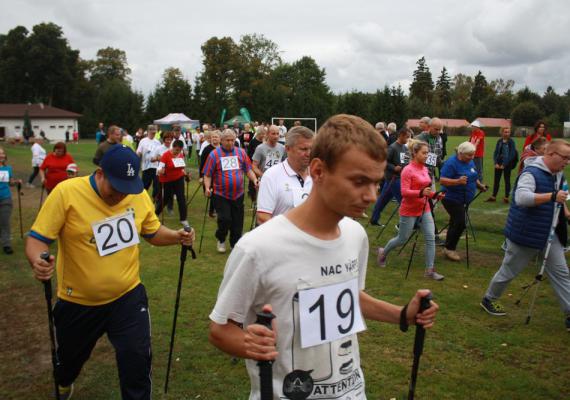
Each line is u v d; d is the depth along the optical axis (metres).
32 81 77.19
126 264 3.23
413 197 6.66
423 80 116.12
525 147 11.27
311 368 1.74
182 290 6.21
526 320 5.38
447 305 5.83
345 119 1.65
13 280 6.61
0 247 8.20
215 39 75.25
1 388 3.99
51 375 4.19
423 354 4.61
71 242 3.08
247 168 7.63
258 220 4.35
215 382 4.08
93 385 4.02
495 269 7.34
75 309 3.15
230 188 7.49
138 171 3.15
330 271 1.75
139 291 3.31
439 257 7.98
